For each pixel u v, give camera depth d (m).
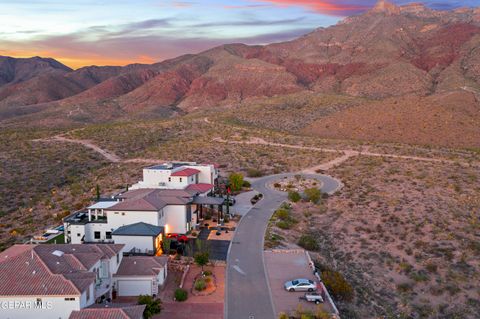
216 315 36.53
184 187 68.31
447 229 57.72
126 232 48.75
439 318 41.84
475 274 47.44
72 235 52.88
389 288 46.75
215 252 50.81
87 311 31.34
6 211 73.12
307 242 54.56
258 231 58.62
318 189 80.25
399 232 58.59
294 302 39.12
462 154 105.75
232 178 82.12
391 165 94.69
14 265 35.09
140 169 97.31
